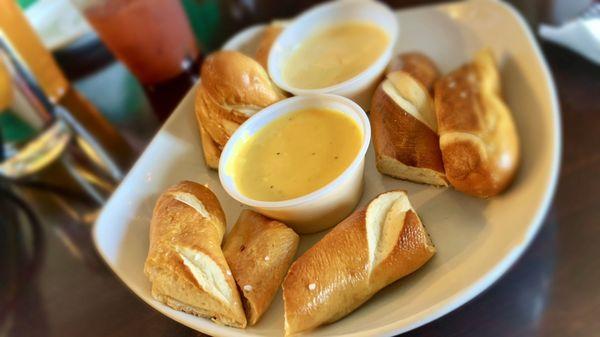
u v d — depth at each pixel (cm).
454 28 28
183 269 19
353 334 17
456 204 21
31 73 32
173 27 31
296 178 22
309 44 29
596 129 23
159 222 21
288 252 20
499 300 19
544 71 23
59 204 29
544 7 30
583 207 21
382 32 27
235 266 20
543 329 18
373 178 23
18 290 26
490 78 24
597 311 18
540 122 22
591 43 25
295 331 18
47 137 33
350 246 19
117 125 32
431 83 25
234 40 30
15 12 31
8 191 31
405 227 19
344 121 23
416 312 17
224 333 18
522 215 19
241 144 23
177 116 27
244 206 24
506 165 20
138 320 22
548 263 20
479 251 19
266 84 24
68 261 26
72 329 23
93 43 38
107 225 23
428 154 22
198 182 25
